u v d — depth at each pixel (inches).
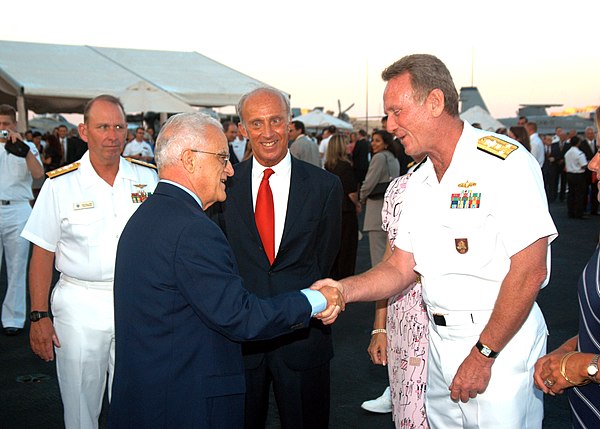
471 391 78.0
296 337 102.4
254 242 102.7
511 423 80.2
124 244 78.0
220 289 72.7
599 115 70.1
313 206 103.7
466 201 78.8
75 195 107.4
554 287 266.1
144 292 74.4
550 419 143.0
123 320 76.9
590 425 70.0
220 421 75.7
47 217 108.3
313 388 105.0
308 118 941.8
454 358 82.9
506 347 80.0
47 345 109.9
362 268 314.7
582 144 527.2
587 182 509.7
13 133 198.2
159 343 74.3
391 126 80.9
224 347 77.7
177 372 74.1
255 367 102.3
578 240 397.4
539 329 83.2
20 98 492.1
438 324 84.2
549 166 631.8
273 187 105.0
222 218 104.7
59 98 517.7
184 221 73.9
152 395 74.2
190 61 663.8
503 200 75.9
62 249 108.5
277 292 101.5
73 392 107.4
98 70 573.3
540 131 1039.0
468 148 79.2
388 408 147.9
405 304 105.0
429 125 78.3
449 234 80.7
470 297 80.5
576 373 68.2
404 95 77.8
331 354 107.6
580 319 72.2
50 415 147.6
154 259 73.8
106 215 107.7
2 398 157.4
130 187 111.6
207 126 79.7
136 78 570.6
